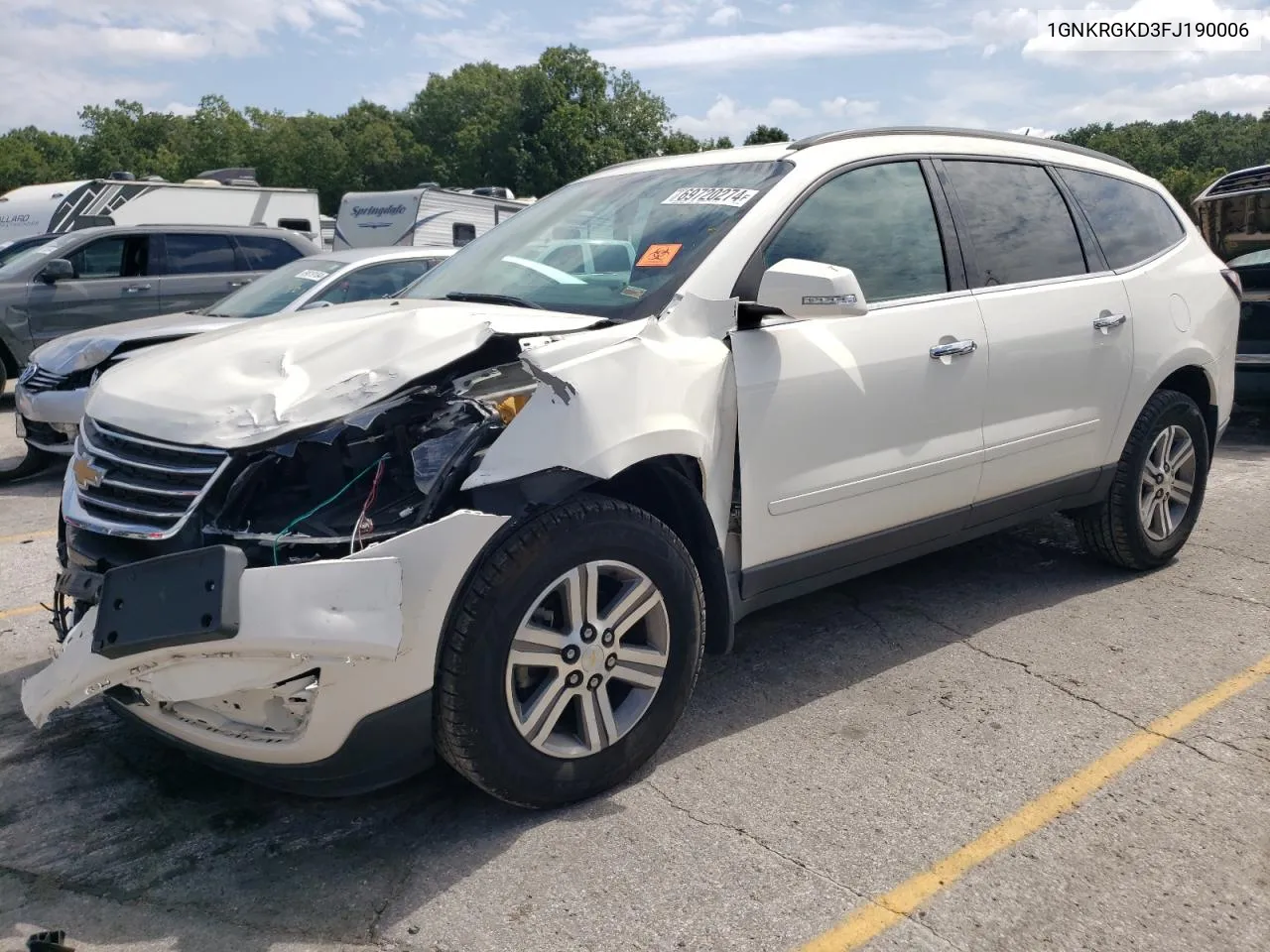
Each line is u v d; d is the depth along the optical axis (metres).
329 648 2.34
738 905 2.54
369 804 3.01
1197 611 4.51
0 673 3.95
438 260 8.27
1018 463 4.11
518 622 2.69
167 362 3.05
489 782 2.75
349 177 77.94
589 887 2.62
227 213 17.86
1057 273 4.31
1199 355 4.85
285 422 2.56
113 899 2.58
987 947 2.41
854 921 2.49
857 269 3.60
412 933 2.45
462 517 2.57
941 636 4.25
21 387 7.16
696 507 3.12
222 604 2.26
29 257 11.02
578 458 2.71
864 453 3.54
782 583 3.46
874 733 3.42
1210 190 8.82
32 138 97.75
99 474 2.76
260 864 2.73
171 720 2.74
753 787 3.08
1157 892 2.61
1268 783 3.11
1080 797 3.03
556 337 2.91
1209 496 6.54
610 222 3.77
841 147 3.78
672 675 3.07
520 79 69.44
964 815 2.94
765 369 3.24
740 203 3.48
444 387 2.79
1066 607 4.57
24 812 2.99
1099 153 4.94
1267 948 2.41
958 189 4.05
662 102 73.81
